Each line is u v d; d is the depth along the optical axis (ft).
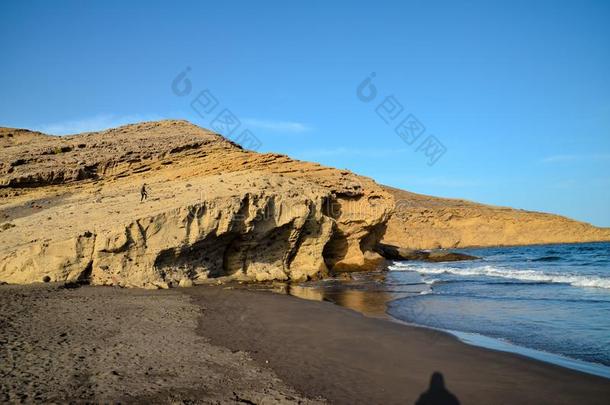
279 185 102.42
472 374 33.14
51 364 31.30
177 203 82.74
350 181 132.57
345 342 41.68
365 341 42.09
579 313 55.16
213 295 68.69
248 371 32.40
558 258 169.37
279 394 28.25
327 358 36.58
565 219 335.88
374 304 65.36
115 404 25.43
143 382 29.04
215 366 33.14
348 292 78.84
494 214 335.26
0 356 32.45
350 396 28.66
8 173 131.44
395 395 29.07
